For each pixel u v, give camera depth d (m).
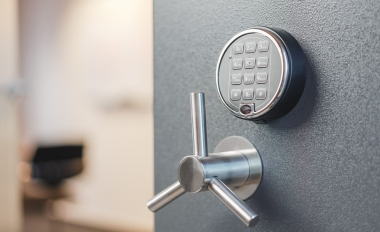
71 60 3.97
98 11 3.73
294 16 0.41
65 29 3.98
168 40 0.53
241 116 0.41
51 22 4.09
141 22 3.45
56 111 4.12
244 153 0.45
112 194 3.70
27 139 4.39
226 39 0.47
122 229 3.58
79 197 3.88
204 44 0.49
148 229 3.48
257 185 0.44
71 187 3.93
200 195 0.51
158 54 0.54
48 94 4.19
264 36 0.39
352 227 0.38
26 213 3.73
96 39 3.77
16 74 2.82
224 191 0.35
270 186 0.44
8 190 2.80
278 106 0.39
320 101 0.40
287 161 0.42
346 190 0.39
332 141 0.39
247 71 0.40
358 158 0.38
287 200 0.42
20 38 4.37
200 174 0.36
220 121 0.48
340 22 0.38
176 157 0.53
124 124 3.61
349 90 0.38
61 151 3.09
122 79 3.60
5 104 2.76
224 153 0.41
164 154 0.54
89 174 3.84
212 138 0.49
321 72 0.39
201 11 0.49
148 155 3.46
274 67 0.39
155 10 0.54
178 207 0.53
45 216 3.70
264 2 0.44
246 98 0.40
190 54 0.51
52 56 4.11
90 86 3.83
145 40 3.43
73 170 3.12
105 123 3.74
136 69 3.50
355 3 0.37
